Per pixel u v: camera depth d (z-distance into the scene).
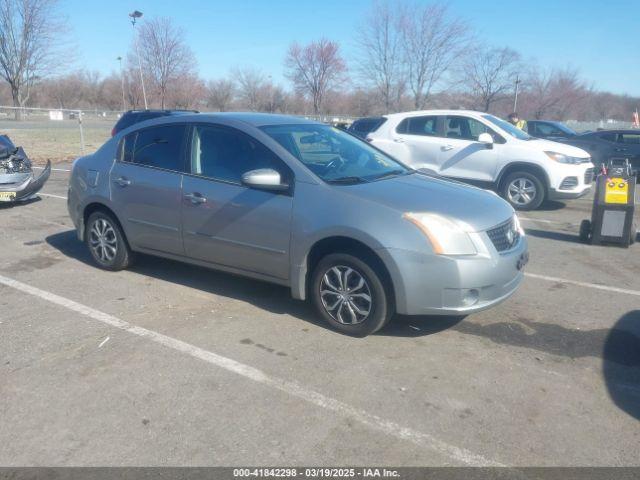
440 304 4.07
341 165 4.84
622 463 2.99
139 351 4.15
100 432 3.21
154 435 3.18
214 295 5.28
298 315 4.82
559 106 43.06
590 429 3.28
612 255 6.95
